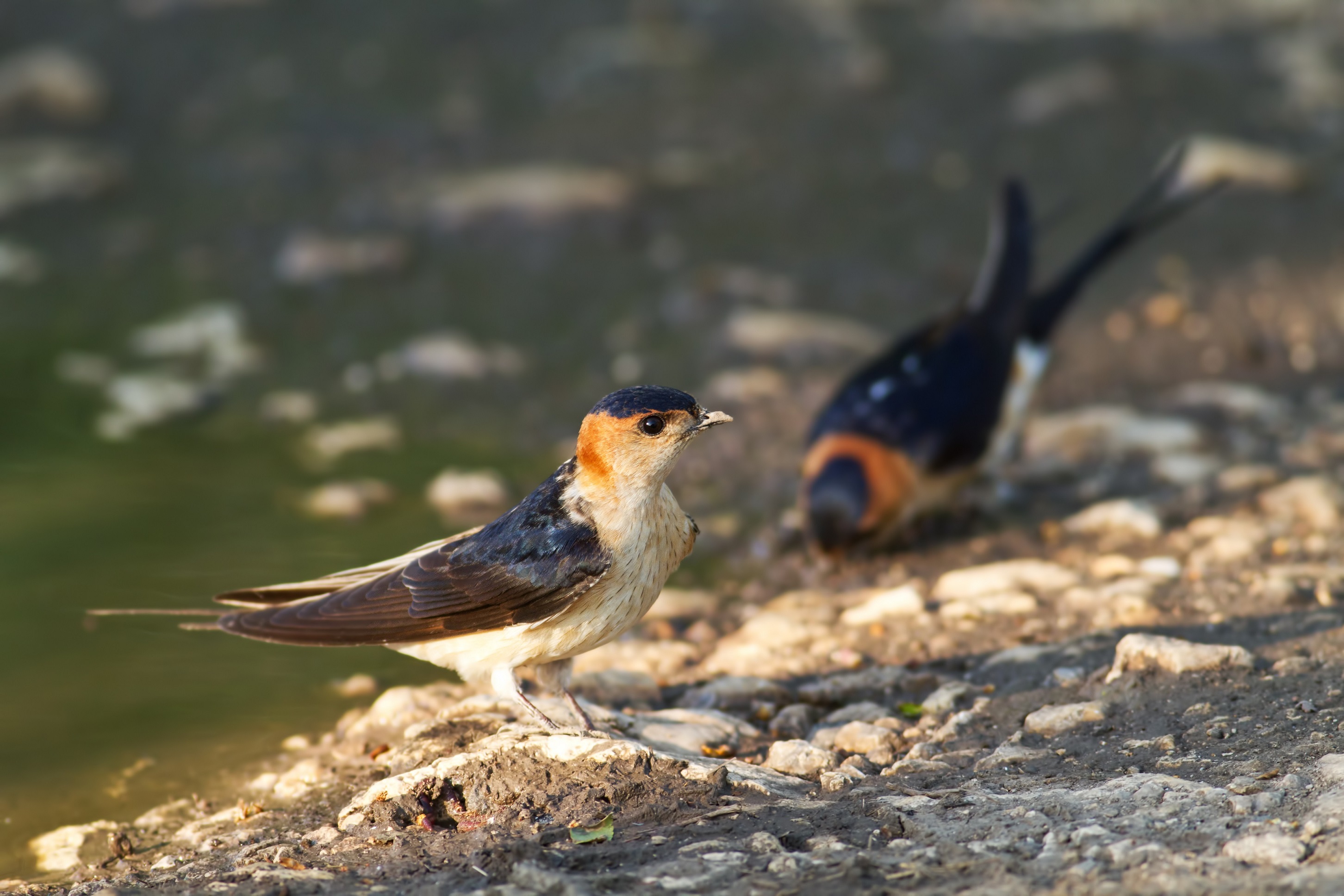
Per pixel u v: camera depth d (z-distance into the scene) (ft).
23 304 53.62
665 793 21.66
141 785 25.45
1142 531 35.47
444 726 25.32
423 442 43.57
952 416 36.52
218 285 55.06
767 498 40.19
